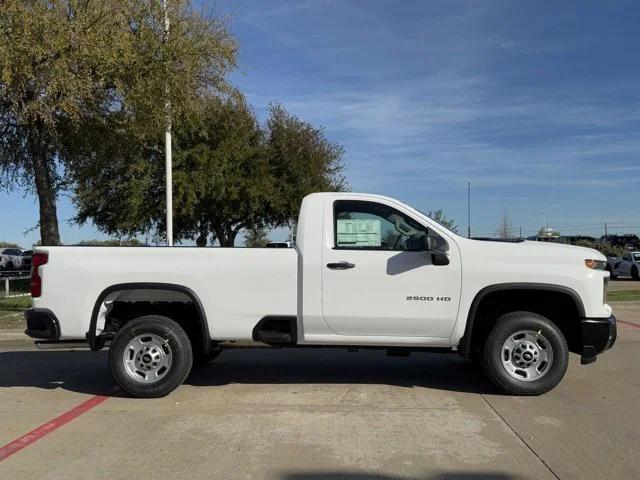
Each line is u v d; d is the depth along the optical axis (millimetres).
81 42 11750
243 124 26906
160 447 5148
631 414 5961
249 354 9484
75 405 6566
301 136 29375
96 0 12469
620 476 4445
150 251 6793
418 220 6711
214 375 7941
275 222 31000
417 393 6879
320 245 6668
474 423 5711
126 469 4660
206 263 6754
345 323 6660
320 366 8492
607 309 6660
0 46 10797
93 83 12688
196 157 25109
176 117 14203
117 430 5633
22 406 6555
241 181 26594
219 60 14430
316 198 6812
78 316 6762
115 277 6770
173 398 6770
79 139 15898
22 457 4953
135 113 13812
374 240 6715
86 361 9242
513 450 4988
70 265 6793
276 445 5164
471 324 6559
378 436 5371
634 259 29375
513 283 6508
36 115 12727
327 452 4984
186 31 13797
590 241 41000
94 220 27016
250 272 6719
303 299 6645
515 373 6660
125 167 24266
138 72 12953
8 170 17219
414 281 6578
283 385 7340
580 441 5184
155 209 25812
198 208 27828
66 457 4941
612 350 9375
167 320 6809
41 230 14828
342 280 6617
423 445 5129
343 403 6477
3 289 23500
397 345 6734
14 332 11844
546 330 6551
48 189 14898
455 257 6570
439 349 6941
